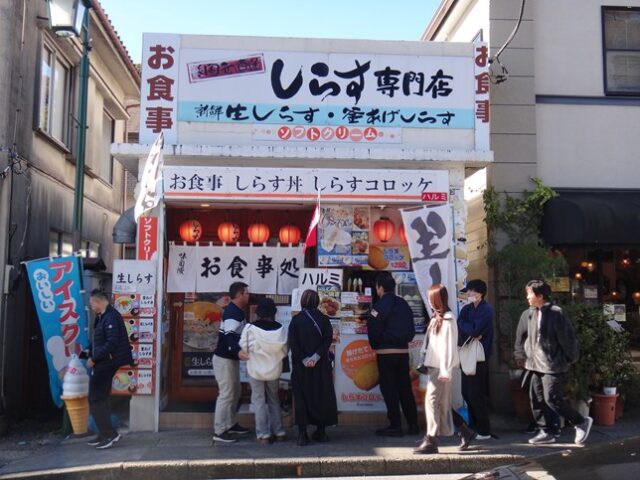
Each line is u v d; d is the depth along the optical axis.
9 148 8.78
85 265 9.88
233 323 7.48
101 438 7.14
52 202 10.97
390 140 8.75
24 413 9.29
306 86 8.72
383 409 8.30
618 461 3.02
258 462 6.50
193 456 6.75
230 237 8.88
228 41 8.68
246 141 8.60
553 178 9.95
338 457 6.66
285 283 8.97
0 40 8.64
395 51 8.86
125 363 7.33
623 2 10.35
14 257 9.15
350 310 8.41
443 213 8.37
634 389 8.73
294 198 8.28
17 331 9.26
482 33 10.38
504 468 3.39
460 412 7.98
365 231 8.72
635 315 9.88
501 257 9.14
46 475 6.28
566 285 9.48
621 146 10.13
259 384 7.32
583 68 10.22
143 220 8.16
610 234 8.88
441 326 6.75
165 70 8.61
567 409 7.06
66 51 11.44
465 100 8.91
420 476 6.48
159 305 8.07
